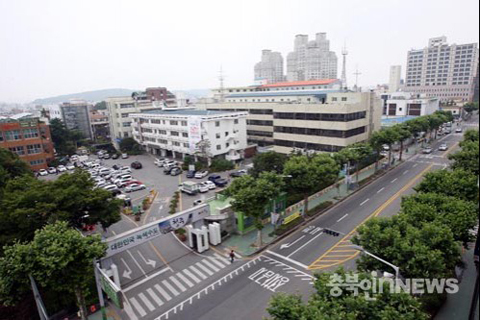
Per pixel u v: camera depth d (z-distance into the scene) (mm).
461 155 37969
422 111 97062
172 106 124125
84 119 118750
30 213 23156
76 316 22453
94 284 24000
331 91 82625
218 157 68000
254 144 78625
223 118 67188
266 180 30281
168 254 31031
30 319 21594
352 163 48438
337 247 30062
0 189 30406
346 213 38375
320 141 61844
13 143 65562
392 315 13453
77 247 17922
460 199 25297
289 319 13586
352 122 59031
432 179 28266
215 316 21625
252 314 21562
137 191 53062
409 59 169000
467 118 128750
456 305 20953
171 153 84375
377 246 18391
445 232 18500
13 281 17219
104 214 28062
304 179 34781
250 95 95062
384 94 113812
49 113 127625
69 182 28609
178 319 21578
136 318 21938
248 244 31781
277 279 25484
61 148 86188
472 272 24500
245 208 29469
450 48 153375
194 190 49688
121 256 31016
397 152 71062
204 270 27609
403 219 20297
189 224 31188
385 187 47625
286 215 38094
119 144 91125
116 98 103500
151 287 25594
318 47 177875
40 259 16328
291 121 66438
